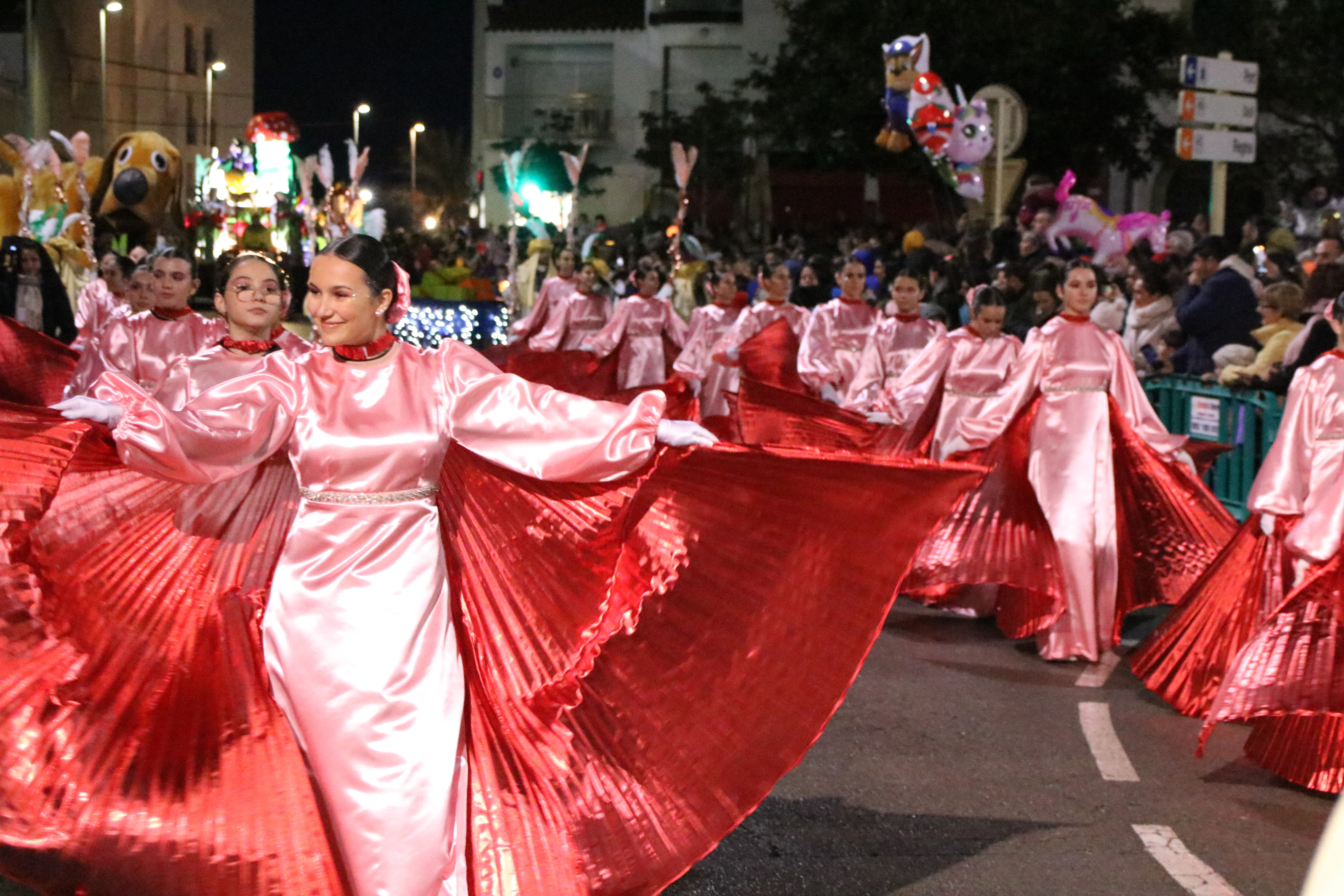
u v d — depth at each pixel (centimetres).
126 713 399
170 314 756
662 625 423
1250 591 635
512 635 424
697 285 2075
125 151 2469
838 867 478
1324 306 1098
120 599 409
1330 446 587
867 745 614
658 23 4578
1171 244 1428
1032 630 780
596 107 4675
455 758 385
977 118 1736
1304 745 560
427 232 3244
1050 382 779
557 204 2384
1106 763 591
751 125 3894
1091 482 770
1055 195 1564
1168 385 1132
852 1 2895
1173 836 507
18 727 385
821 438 874
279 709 397
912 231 1972
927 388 920
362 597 387
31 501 384
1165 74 2883
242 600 413
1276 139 2861
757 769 420
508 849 400
